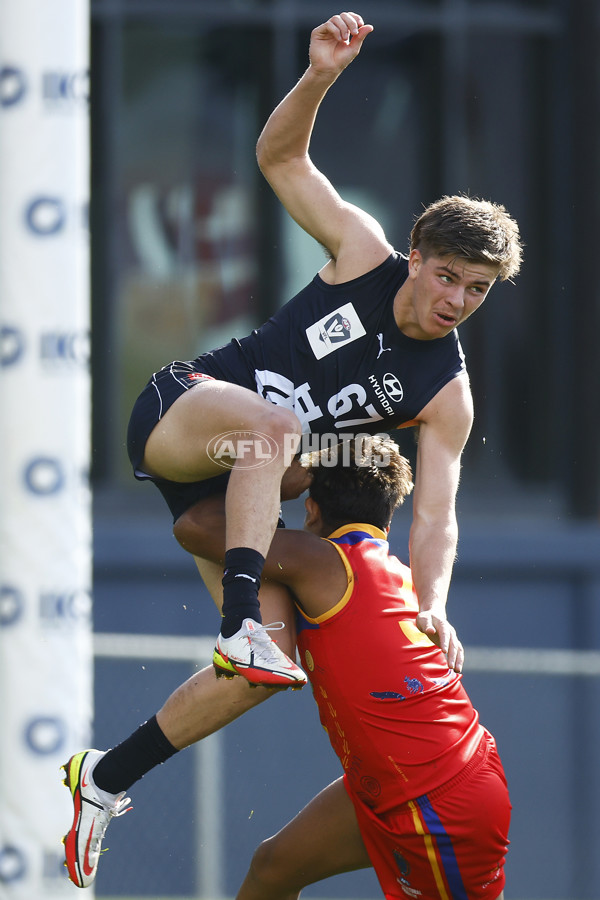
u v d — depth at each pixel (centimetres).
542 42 3322
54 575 1312
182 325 3288
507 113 3322
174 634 3011
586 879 2220
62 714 1319
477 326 3384
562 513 3341
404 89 3306
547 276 3369
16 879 1316
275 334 1178
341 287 1156
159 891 2114
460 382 1184
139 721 2162
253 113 3278
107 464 3259
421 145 3309
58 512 1313
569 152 3322
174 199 3272
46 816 1314
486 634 3109
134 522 3192
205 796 2112
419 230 1117
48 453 1309
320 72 1109
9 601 1313
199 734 1211
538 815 2231
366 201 3306
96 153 3228
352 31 1104
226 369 1184
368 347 1154
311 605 1264
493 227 1088
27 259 1304
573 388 3356
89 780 1227
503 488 3369
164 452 1136
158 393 1156
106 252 3250
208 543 1183
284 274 3312
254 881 1398
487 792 1279
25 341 1307
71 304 1317
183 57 3250
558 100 3322
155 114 3250
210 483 1220
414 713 1266
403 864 1298
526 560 3139
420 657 1282
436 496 1188
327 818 1348
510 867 2234
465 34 3294
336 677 1266
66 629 1319
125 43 3225
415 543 1182
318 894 2200
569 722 2231
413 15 3281
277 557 1238
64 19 1312
